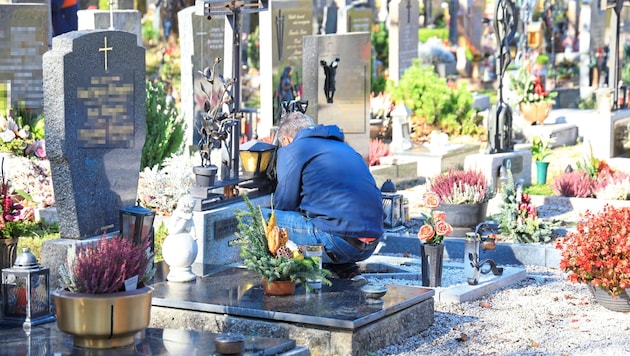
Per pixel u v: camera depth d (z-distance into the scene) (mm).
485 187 12180
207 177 10062
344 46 15234
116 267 6957
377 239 9383
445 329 8586
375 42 30453
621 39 32656
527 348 8078
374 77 25078
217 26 17531
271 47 18484
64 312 6906
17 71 15508
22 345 7047
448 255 11539
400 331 8188
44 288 7758
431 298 8617
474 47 34844
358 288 8555
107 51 8820
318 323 7660
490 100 27359
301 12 19062
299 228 9219
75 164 8562
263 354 6934
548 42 36000
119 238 7461
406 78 21609
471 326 8703
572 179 15031
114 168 9023
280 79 18766
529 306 9406
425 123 21516
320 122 15062
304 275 8242
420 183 17000
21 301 7668
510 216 11930
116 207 9094
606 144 19219
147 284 8570
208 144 10312
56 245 8484
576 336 8430
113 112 8961
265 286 8281
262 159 10789
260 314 7859
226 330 7957
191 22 17047
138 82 9242
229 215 10266
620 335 8461
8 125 14141
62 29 19859
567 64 33625
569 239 10039
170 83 26391
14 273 7641
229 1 10664
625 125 19875
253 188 10883
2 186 8523
